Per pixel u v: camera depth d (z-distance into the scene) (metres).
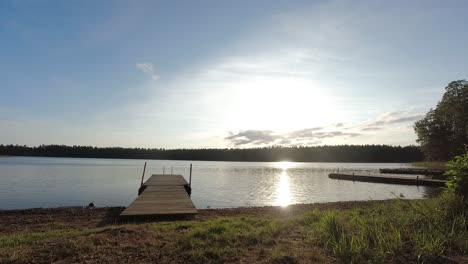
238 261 4.34
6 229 9.73
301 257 4.42
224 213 12.40
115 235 5.71
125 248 4.87
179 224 7.06
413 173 42.06
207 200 20.02
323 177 42.09
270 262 4.25
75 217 12.30
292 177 41.72
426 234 5.00
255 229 6.20
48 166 60.53
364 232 5.30
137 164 85.69
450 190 6.74
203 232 5.78
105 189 25.08
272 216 11.11
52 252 4.61
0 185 26.38
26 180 30.98
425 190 25.03
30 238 6.07
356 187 28.70
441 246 4.67
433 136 57.22
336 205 14.39
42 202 18.34
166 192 15.03
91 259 4.39
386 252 4.43
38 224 10.71
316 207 13.77
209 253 4.63
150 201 12.09
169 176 26.75
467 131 53.16
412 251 4.55
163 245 5.05
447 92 56.09
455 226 5.45
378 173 45.66
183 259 4.43
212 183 31.95
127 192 23.38
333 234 5.12
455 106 53.56
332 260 4.30
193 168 66.56
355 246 4.57
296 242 5.25
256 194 23.34
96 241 5.21
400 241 4.72
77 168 55.56
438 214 6.07
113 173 44.41
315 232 5.62
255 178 39.47
